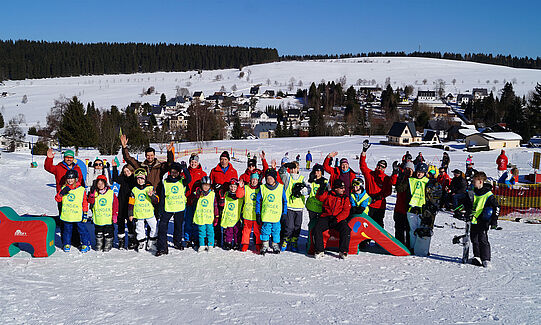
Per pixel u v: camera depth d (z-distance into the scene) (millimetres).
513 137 60688
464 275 7152
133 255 8102
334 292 6168
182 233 9195
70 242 8266
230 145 63562
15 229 7656
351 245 8445
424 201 8555
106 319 4984
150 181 8898
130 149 58125
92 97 172000
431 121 98750
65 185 8102
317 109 124438
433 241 10039
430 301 5852
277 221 8336
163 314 5180
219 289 6199
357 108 122938
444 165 18781
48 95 169125
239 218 8625
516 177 15914
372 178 9094
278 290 6207
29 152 55906
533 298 6008
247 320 5039
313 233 8305
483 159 45844
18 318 4914
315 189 8625
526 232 11617
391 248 8484
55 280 6445
